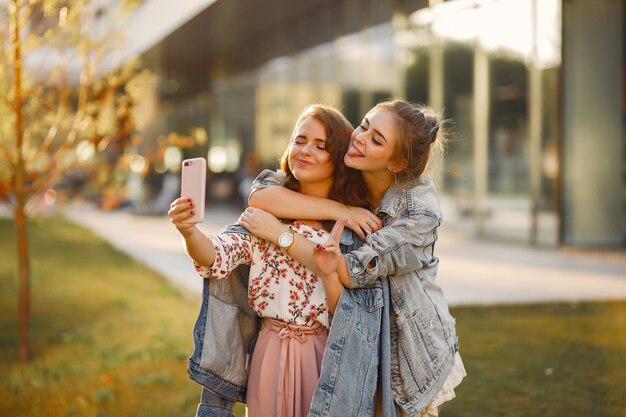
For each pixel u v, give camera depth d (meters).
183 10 18.30
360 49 17.83
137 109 7.39
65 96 6.63
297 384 2.76
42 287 10.11
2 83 6.10
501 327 7.04
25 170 6.37
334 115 2.88
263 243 2.83
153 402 5.16
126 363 6.17
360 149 2.79
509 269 10.45
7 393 5.41
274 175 2.98
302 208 2.81
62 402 5.19
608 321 7.24
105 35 6.59
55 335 7.20
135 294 9.51
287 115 21.52
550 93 13.12
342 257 2.68
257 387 2.81
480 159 14.70
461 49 14.92
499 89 14.09
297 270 2.79
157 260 12.28
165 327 7.44
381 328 2.75
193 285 9.31
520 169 13.77
